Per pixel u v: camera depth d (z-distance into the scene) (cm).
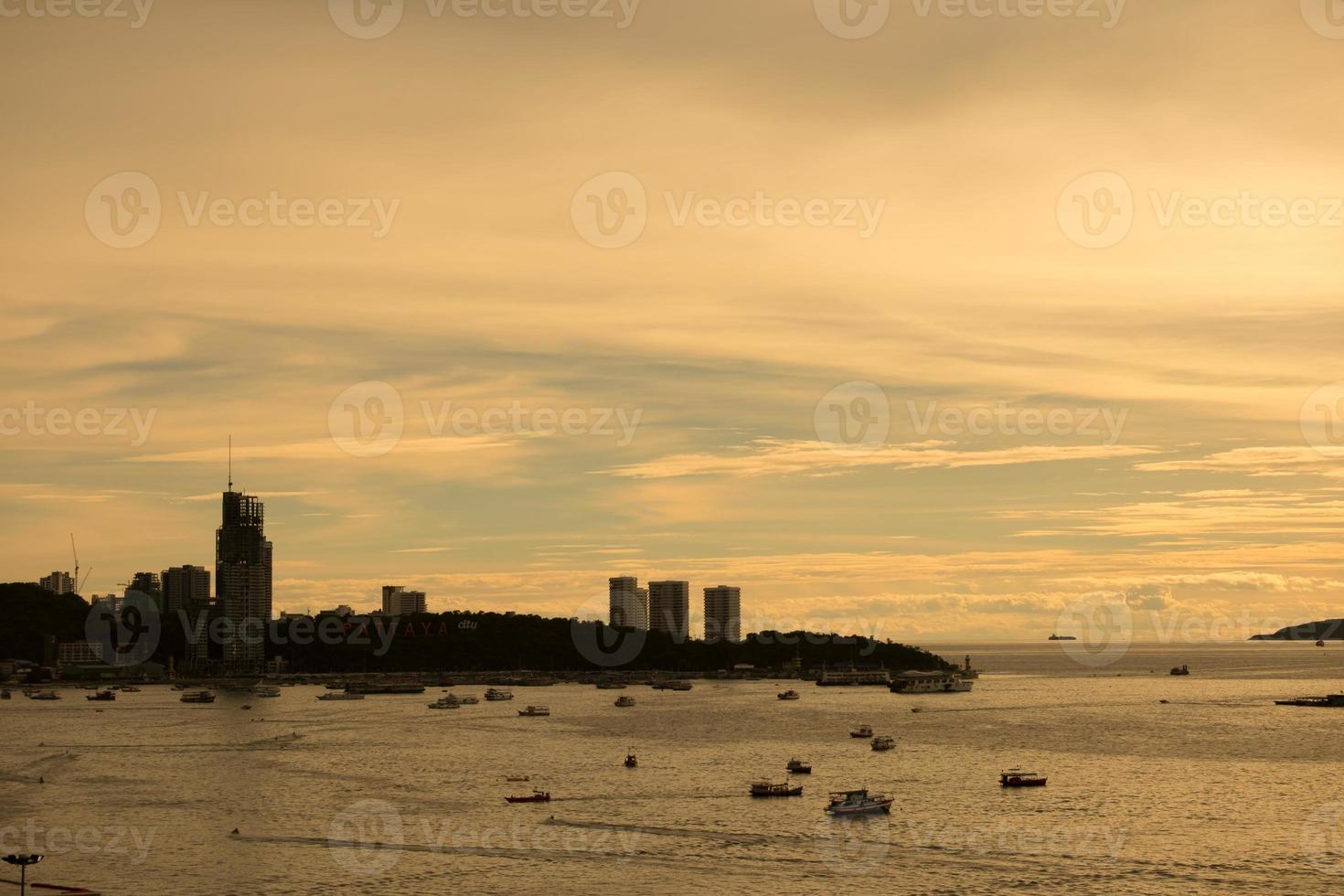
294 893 15638
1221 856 17838
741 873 16738
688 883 16238
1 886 15762
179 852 17888
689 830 19462
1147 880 16500
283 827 19688
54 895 15338
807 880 16375
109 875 16562
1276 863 17425
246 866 17025
